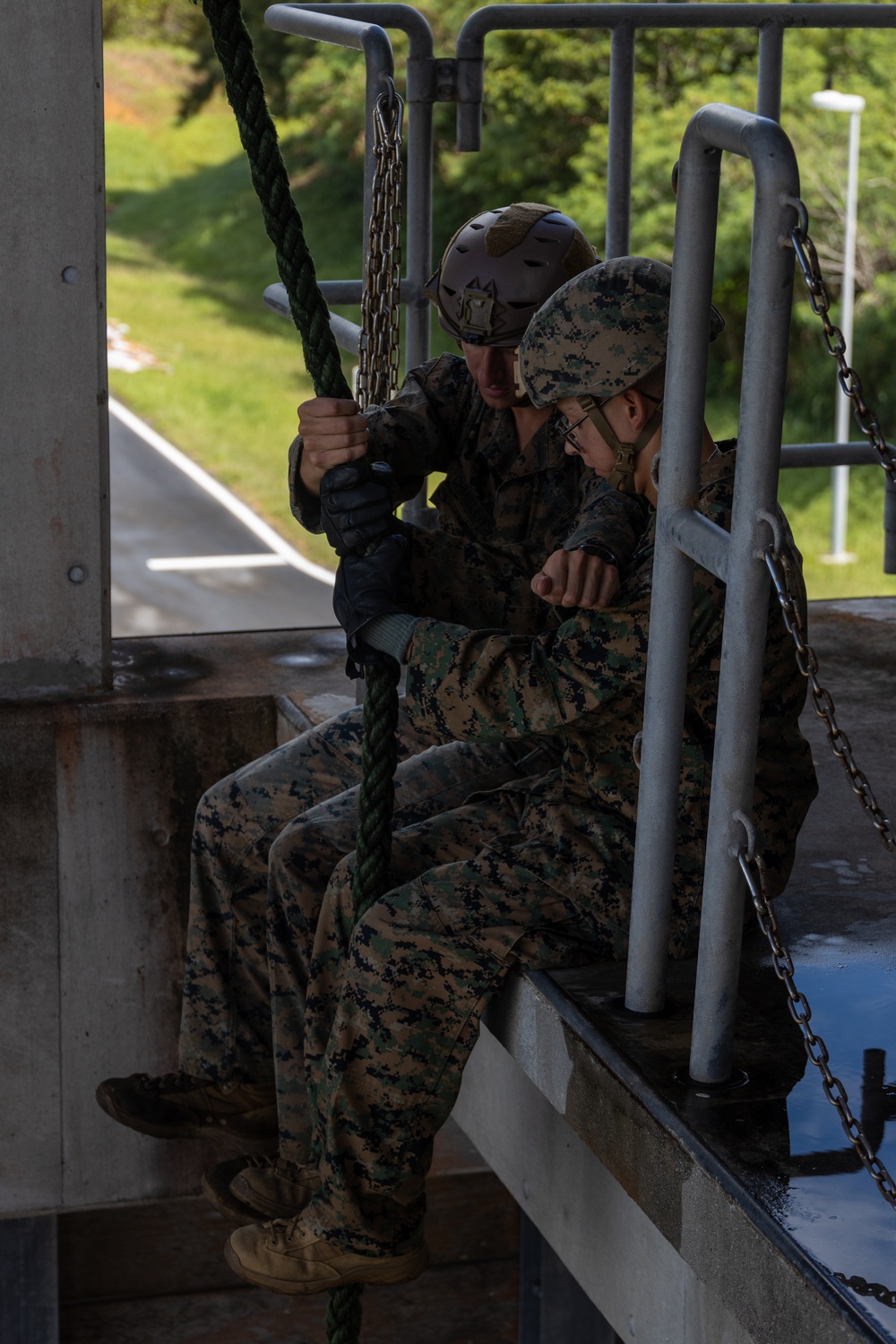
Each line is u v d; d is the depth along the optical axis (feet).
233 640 14.74
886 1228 6.09
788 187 5.86
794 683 7.82
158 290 101.81
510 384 9.32
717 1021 7.00
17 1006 13.32
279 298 12.50
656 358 7.48
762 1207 6.22
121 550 68.03
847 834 10.23
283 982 9.28
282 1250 8.43
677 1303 7.95
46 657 12.95
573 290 7.61
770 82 13.44
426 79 12.03
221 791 9.99
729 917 6.81
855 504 74.23
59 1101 13.60
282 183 7.67
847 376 5.85
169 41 119.44
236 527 71.77
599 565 7.47
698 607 7.39
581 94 75.25
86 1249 18.54
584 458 7.85
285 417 84.79
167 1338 18.88
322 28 10.97
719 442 7.64
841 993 8.05
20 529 12.66
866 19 13.43
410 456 9.62
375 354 9.59
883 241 75.25
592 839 8.05
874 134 74.64
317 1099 8.32
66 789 12.94
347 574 8.05
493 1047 10.28
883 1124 6.83
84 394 12.53
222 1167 9.82
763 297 6.00
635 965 7.60
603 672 7.50
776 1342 6.09
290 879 9.16
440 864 8.50
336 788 9.88
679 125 74.08
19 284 12.19
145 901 13.33
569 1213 9.21
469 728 7.77
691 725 7.87
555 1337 19.24
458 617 9.02
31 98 11.94
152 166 116.98
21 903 13.10
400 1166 8.14
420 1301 19.38
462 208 80.23
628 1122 7.14
